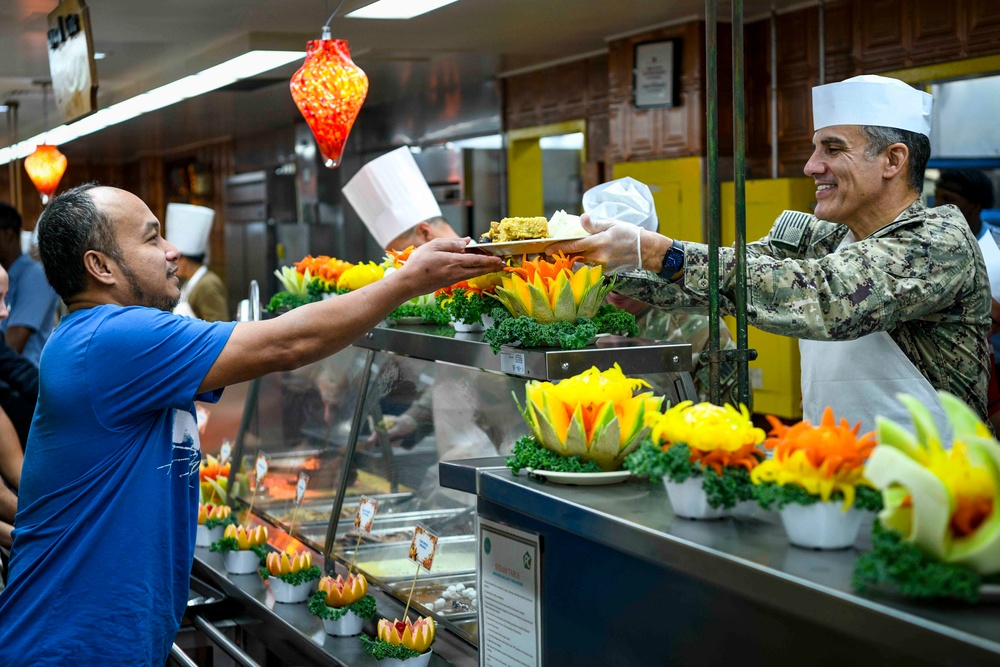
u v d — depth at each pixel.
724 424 1.24
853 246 1.77
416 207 3.41
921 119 1.88
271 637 2.32
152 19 5.30
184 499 1.80
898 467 0.96
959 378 1.89
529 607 1.54
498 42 5.94
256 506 3.05
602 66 6.20
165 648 1.78
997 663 0.85
